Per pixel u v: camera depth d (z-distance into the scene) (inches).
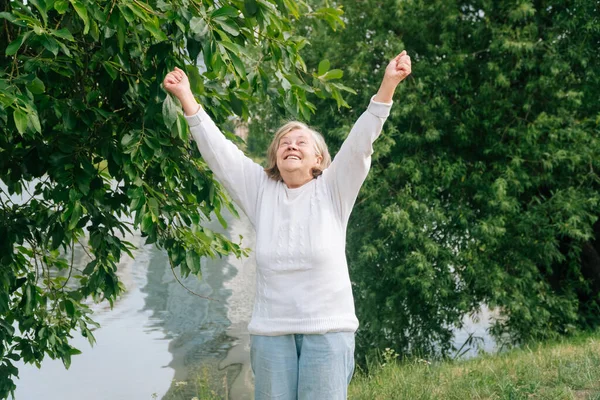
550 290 442.3
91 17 122.3
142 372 414.3
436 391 228.5
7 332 169.8
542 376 227.1
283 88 157.2
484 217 432.5
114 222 155.9
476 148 444.5
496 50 405.7
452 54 416.5
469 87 421.7
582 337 407.8
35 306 173.0
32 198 171.3
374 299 436.1
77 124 136.6
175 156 146.3
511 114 429.7
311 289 106.0
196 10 117.9
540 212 419.5
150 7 119.7
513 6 399.9
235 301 624.1
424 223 414.9
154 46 120.5
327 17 159.3
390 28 442.3
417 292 436.1
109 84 141.7
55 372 412.2
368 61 435.8
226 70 124.1
